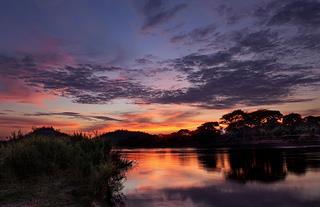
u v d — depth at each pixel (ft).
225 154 108.37
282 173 49.60
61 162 41.78
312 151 107.45
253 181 42.70
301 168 55.26
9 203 26.61
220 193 34.88
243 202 30.12
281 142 234.99
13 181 34.09
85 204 27.40
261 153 105.70
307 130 287.89
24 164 36.32
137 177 48.91
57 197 28.63
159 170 59.21
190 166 66.33
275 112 308.81
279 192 34.32
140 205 29.40
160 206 29.12
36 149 40.63
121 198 32.45
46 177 36.27
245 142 268.82
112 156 62.95
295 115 301.02
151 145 325.42
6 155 39.45
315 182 40.09
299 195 32.42
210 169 59.11
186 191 36.32
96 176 33.53
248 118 311.88
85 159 42.70
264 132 300.61
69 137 59.47
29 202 26.86
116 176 42.91
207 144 291.99
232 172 53.42
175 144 332.80
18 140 46.88
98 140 60.59
